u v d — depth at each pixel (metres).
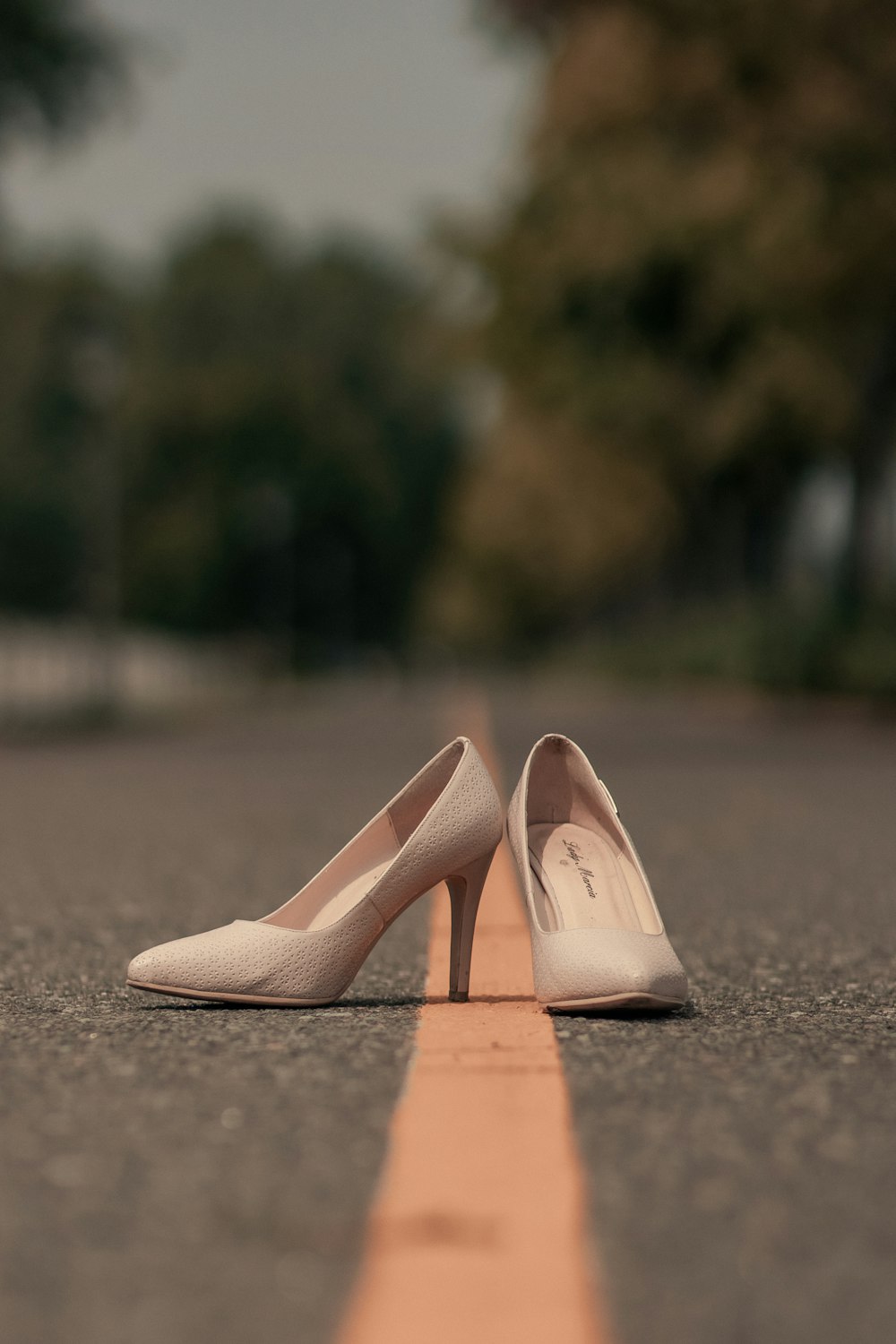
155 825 10.71
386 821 4.57
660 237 25.94
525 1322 2.12
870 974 4.98
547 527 63.00
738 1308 2.17
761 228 23.20
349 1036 3.89
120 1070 3.53
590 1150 2.92
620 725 26.67
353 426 80.62
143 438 78.00
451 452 91.00
